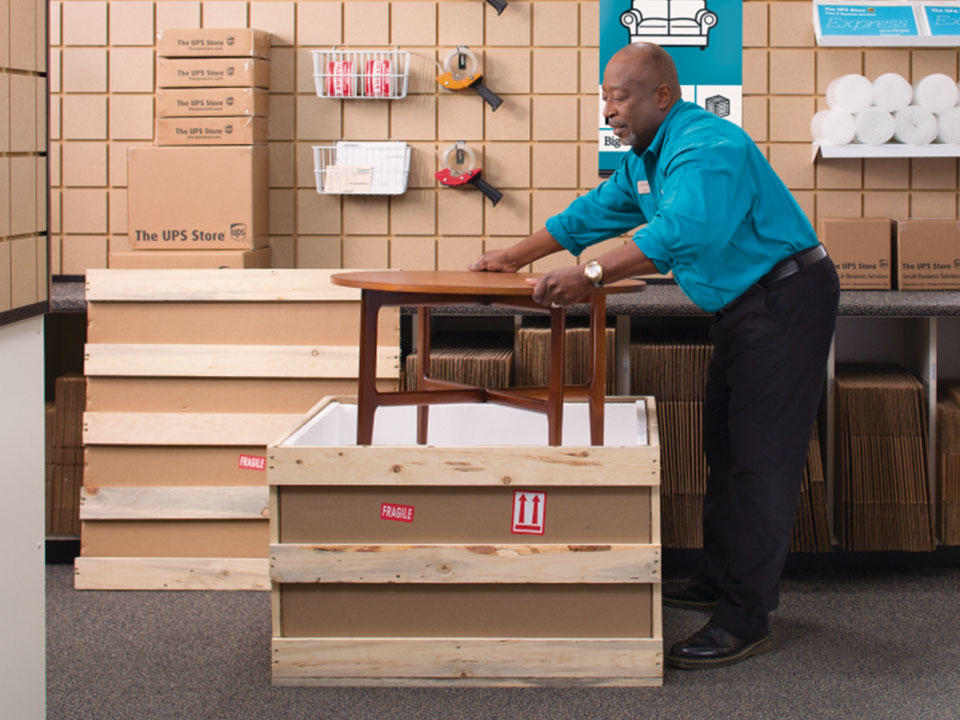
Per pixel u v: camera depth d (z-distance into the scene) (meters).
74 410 3.42
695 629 2.86
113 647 2.75
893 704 2.39
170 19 3.79
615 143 3.77
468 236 3.84
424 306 2.65
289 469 2.45
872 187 3.76
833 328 2.56
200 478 3.21
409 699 2.43
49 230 1.94
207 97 3.59
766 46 3.73
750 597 2.59
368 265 3.85
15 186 1.77
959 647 2.72
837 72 3.72
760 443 2.52
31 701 1.91
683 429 3.27
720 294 2.52
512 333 3.86
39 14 1.88
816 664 2.62
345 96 3.73
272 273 3.17
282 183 3.83
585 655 2.47
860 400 3.22
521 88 3.77
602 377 2.47
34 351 1.90
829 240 3.56
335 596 2.49
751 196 2.43
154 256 3.46
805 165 3.77
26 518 1.88
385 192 3.72
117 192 3.84
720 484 2.90
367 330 2.38
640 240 2.29
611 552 2.43
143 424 3.19
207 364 3.18
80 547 3.42
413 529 2.46
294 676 2.51
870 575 3.28
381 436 3.13
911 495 3.22
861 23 3.66
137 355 3.19
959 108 3.61
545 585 2.46
